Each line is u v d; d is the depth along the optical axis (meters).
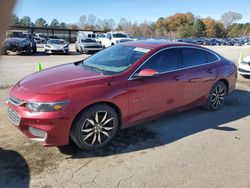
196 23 93.94
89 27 79.06
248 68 9.35
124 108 3.85
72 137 3.47
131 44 4.79
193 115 5.19
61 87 3.41
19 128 3.41
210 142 4.05
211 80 5.18
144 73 3.89
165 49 4.48
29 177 3.00
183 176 3.13
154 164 3.37
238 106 5.95
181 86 4.59
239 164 3.45
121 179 3.03
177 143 3.97
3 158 3.34
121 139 4.04
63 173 3.11
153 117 4.34
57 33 51.19
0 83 7.72
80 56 19.28
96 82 3.63
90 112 3.49
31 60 15.16
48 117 3.21
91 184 2.92
